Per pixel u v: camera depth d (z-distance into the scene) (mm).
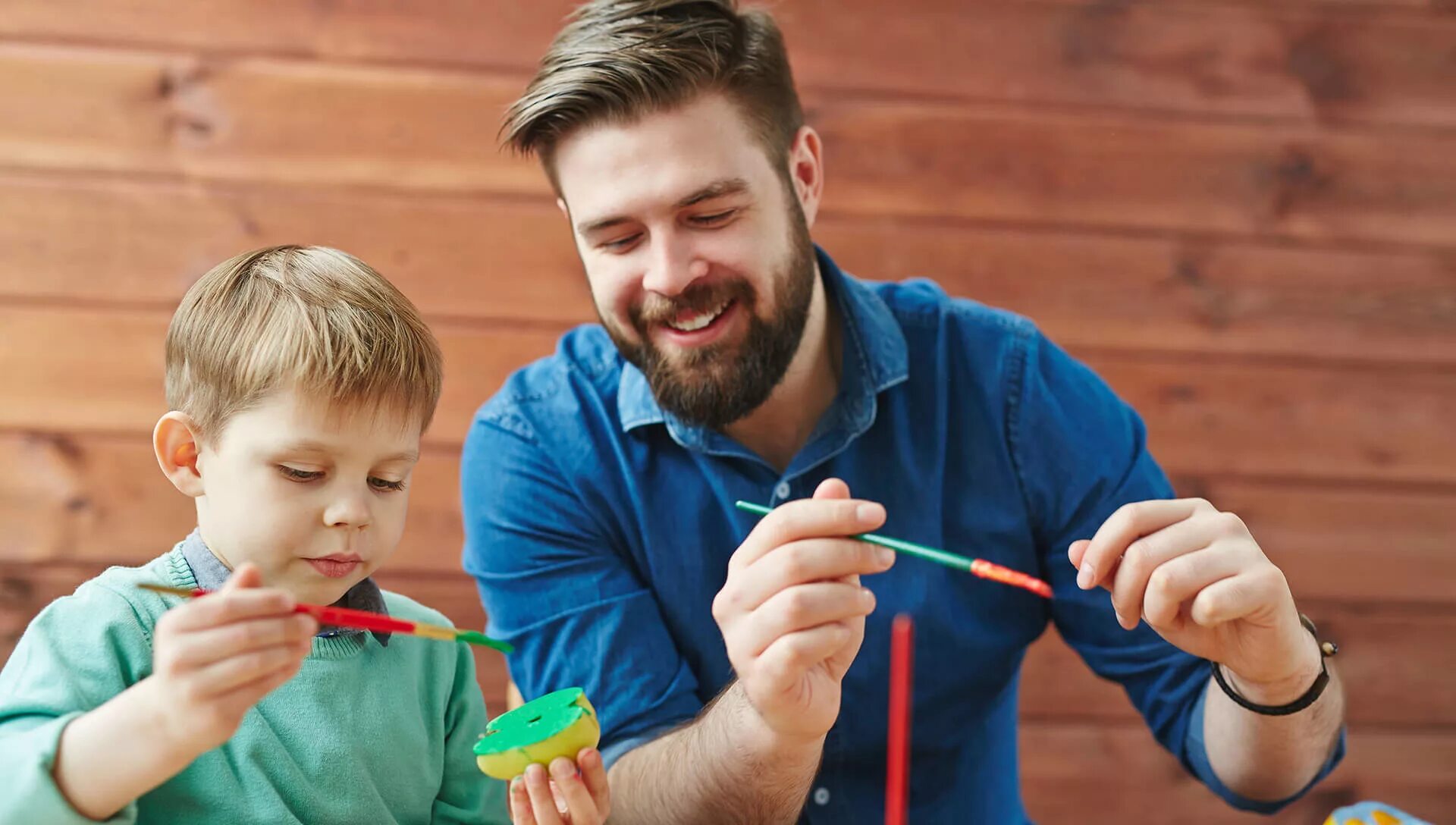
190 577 979
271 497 930
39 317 1947
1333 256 2186
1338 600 2178
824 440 1322
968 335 1400
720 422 1259
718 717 1094
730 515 1337
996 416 1368
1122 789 2143
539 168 2047
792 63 2080
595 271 1229
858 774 1355
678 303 1186
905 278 2100
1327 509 2174
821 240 2084
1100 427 1373
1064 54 2133
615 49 1157
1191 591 977
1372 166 2193
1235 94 2168
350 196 2012
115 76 1965
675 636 1355
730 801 1072
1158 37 2152
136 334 1966
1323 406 2178
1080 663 2145
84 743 781
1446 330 2203
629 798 1164
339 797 989
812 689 990
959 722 1373
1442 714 2186
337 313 961
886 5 2100
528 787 906
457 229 2031
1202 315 2156
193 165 1981
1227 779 1234
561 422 1364
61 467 1949
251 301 965
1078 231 2135
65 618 944
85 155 1960
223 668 755
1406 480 2188
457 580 2027
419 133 2023
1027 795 2131
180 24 1979
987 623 1369
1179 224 2152
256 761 963
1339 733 1214
